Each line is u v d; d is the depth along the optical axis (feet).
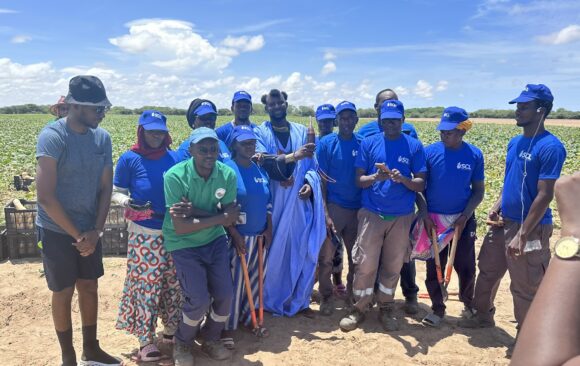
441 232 16.02
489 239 15.19
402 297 19.33
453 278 21.13
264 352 14.49
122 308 13.89
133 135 104.17
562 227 3.16
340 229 17.40
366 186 15.40
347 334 15.81
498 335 15.83
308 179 16.62
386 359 14.23
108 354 13.53
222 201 13.26
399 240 15.52
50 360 13.57
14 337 14.83
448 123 15.42
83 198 12.25
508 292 19.60
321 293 17.57
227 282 13.56
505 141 93.86
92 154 12.28
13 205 22.52
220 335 14.69
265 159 15.99
